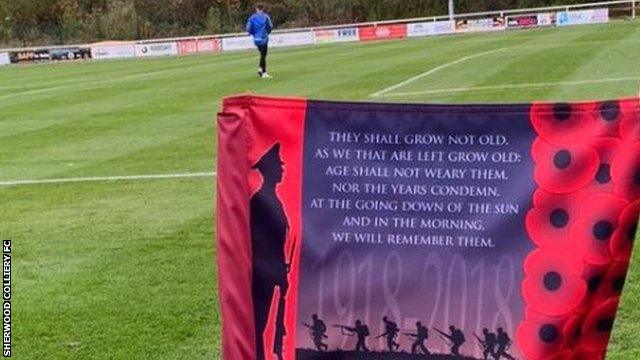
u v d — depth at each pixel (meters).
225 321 3.11
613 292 2.93
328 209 2.98
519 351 2.91
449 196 2.91
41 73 36.25
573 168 2.85
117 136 14.02
